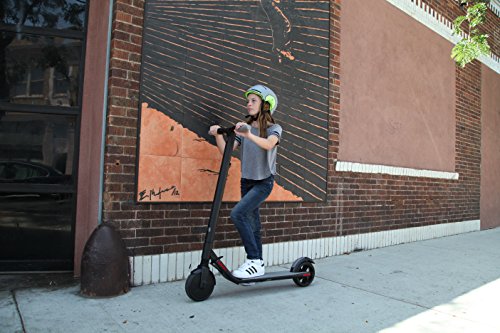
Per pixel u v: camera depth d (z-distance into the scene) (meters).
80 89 4.07
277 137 3.56
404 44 7.05
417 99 7.36
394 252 6.00
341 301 3.61
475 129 9.29
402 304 3.59
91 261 3.37
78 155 4.05
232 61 4.52
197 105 4.19
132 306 3.21
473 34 8.95
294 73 5.15
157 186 3.86
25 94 3.96
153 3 3.93
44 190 3.96
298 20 5.24
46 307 3.10
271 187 3.71
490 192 9.89
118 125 3.65
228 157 3.55
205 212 4.19
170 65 4.01
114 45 3.67
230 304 3.39
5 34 3.94
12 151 3.91
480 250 6.37
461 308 3.52
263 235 4.72
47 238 3.97
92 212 3.84
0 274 3.84
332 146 5.56
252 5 4.74
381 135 6.49
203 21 4.29
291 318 3.15
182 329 2.84
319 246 5.36
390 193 6.61
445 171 8.12
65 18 4.06
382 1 6.59
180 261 3.99
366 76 6.22
